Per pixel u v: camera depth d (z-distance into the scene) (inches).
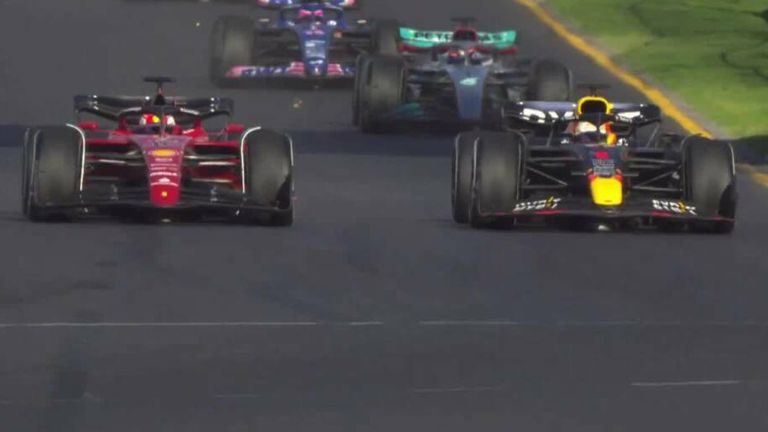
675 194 2407.7
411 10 5492.1
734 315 1764.3
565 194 2420.0
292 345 1599.4
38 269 1936.5
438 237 2252.7
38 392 1422.2
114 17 5280.5
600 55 4724.4
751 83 4264.3
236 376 1483.8
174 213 2288.4
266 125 3777.1
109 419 1347.2
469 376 1496.1
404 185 2952.8
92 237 2161.7
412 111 3641.7
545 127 2498.8
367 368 1519.4
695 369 1530.5
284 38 4340.6
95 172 2402.8
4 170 3016.7
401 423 1349.7
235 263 2005.4
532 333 1665.8
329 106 4062.5
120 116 2409.0
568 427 1343.5
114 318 1694.1
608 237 2281.0
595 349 1603.1
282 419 1355.8
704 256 2130.9
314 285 1883.6
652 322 1724.9
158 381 1462.8
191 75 4434.1
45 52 4650.6
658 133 2573.8
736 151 3535.9
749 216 2615.7
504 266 2028.8
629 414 1381.6
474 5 5595.5
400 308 1770.4
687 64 4530.0
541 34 5064.0
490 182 2301.9
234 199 2269.9
